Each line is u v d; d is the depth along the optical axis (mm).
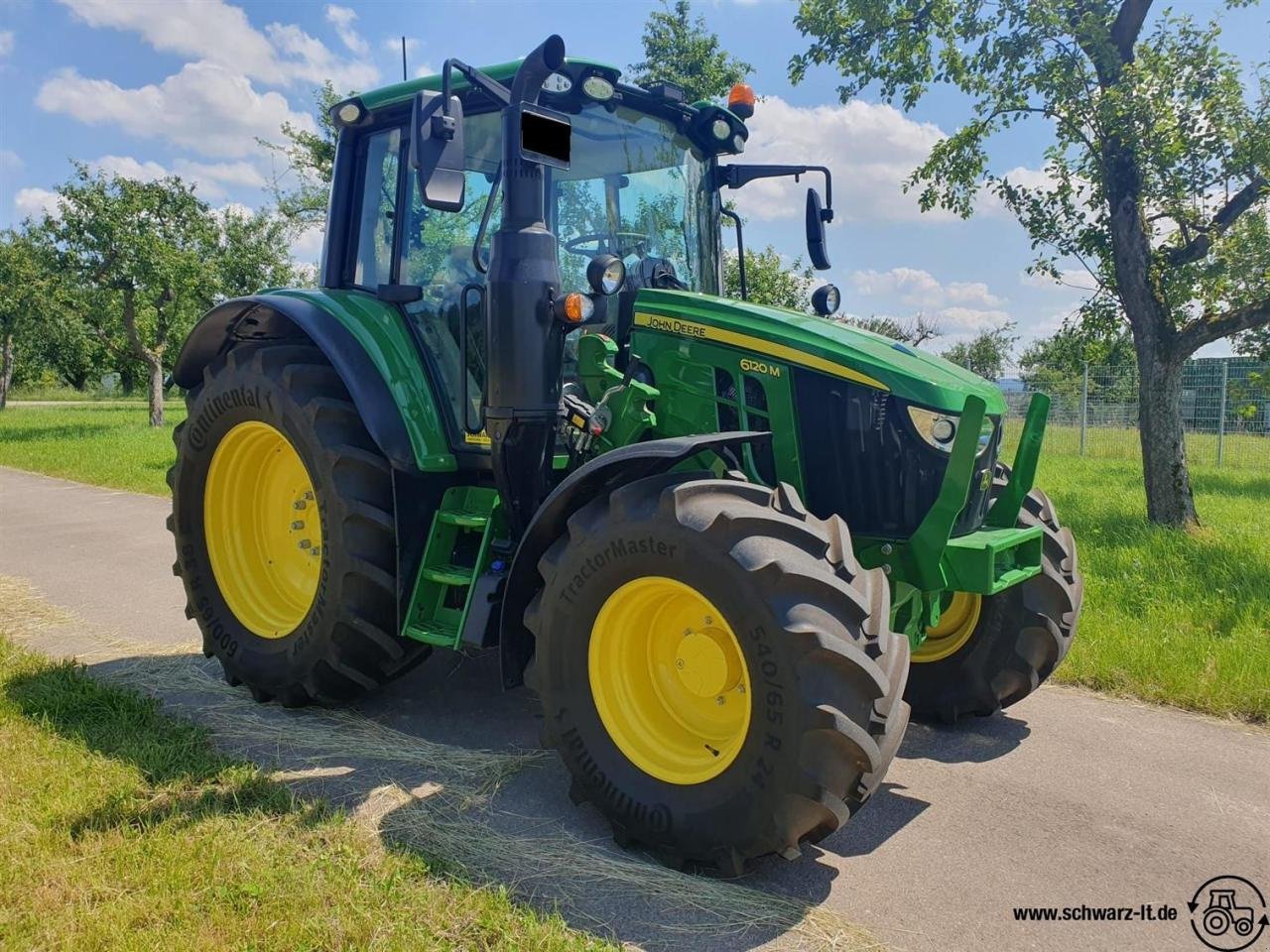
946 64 8609
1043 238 9117
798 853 2629
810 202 4398
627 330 3840
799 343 3336
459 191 3062
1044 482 11789
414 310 3992
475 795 3242
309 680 3850
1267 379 8945
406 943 2357
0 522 9023
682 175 4297
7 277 25266
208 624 4258
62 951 2305
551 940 2379
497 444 3324
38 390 59500
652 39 14547
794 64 9125
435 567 3701
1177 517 8320
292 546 4312
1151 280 8367
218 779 3271
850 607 2561
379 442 3580
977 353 28812
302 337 4281
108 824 2930
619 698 2953
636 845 2898
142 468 13422
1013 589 3902
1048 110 8375
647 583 2799
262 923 2426
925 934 2504
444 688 4367
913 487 3252
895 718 2570
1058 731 4008
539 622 3045
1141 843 3025
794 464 3344
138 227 22375
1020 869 2854
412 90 3908
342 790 3262
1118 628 5055
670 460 2986
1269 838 3062
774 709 2527
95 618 5516
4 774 3248
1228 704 4207
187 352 4539
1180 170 8227
